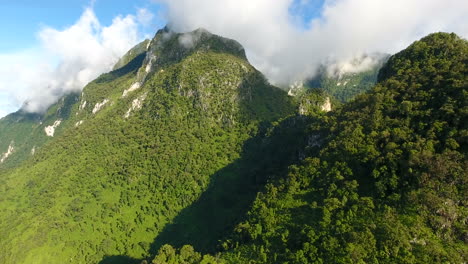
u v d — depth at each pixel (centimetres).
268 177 17438
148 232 19388
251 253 10331
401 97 11356
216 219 18325
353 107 12975
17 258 18888
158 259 10688
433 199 8238
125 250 18375
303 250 9206
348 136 11156
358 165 10269
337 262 8375
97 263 17900
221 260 10562
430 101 10375
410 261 7612
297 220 10288
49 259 18700
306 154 13188
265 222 10850
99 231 19900
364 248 8269
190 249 11206
